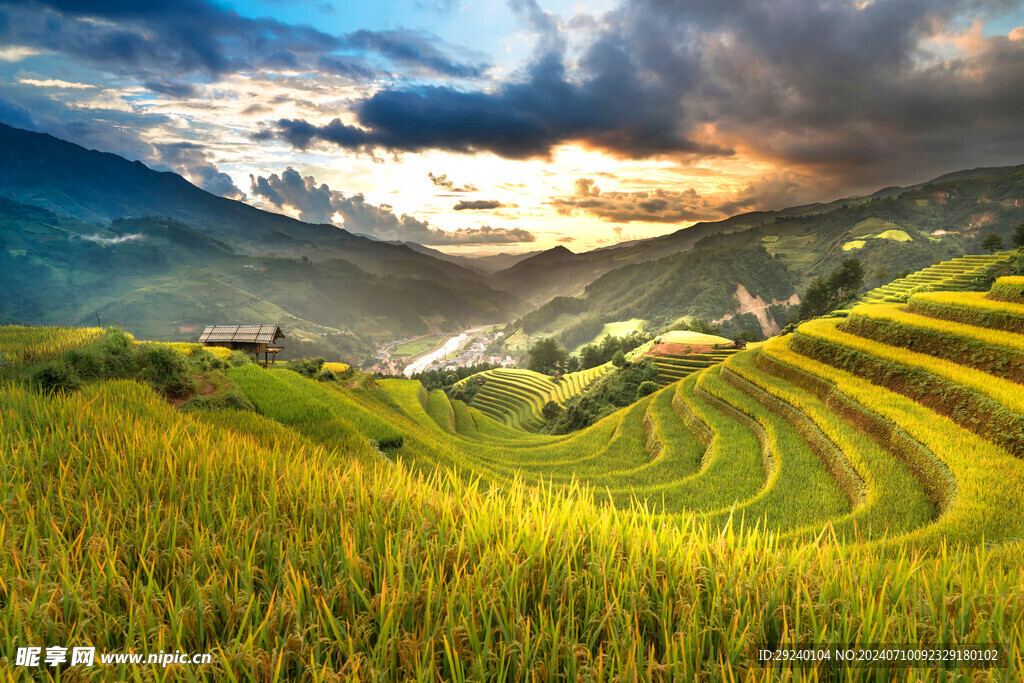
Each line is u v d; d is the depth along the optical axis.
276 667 2.61
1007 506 11.87
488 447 37.47
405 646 2.78
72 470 5.08
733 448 25.38
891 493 15.33
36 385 12.07
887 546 10.48
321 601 3.06
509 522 4.29
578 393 111.88
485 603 3.19
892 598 3.70
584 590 3.43
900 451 17.98
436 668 2.75
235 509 4.20
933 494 14.98
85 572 3.41
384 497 4.62
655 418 35.56
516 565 3.49
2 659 2.61
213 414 12.38
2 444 5.54
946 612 3.38
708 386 36.31
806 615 3.26
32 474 4.96
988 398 17.78
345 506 4.48
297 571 3.41
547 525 4.26
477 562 3.76
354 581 3.18
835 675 2.94
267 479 5.21
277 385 20.30
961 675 2.91
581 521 4.48
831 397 25.39
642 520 4.77
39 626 2.83
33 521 3.89
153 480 4.84
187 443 6.24
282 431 11.76
